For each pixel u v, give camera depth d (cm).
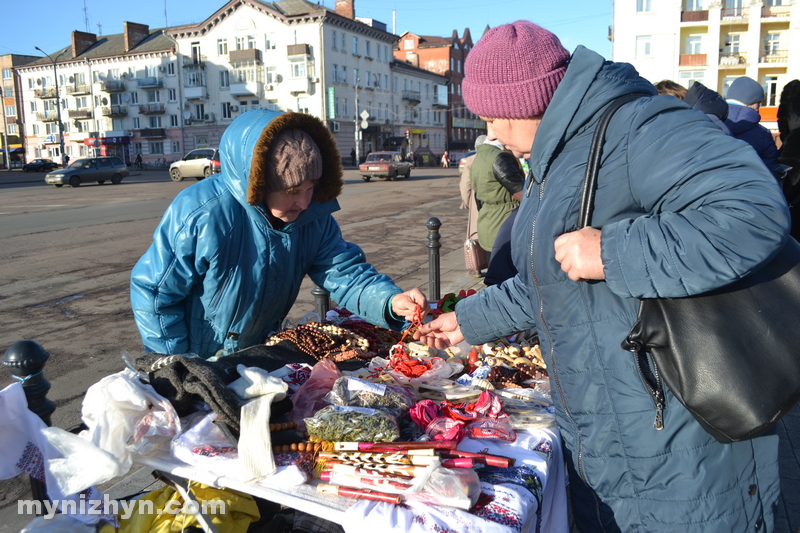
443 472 146
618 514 153
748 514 145
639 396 143
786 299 128
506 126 159
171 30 5366
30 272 845
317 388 193
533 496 149
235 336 237
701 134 127
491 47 149
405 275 809
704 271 118
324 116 5016
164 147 5706
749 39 3925
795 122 396
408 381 212
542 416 187
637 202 138
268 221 222
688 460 141
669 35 4012
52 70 6253
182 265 216
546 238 149
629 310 142
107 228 1258
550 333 157
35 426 177
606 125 140
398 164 3022
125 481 302
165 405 173
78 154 6322
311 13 4872
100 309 660
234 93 5216
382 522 136
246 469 156
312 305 673
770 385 122
